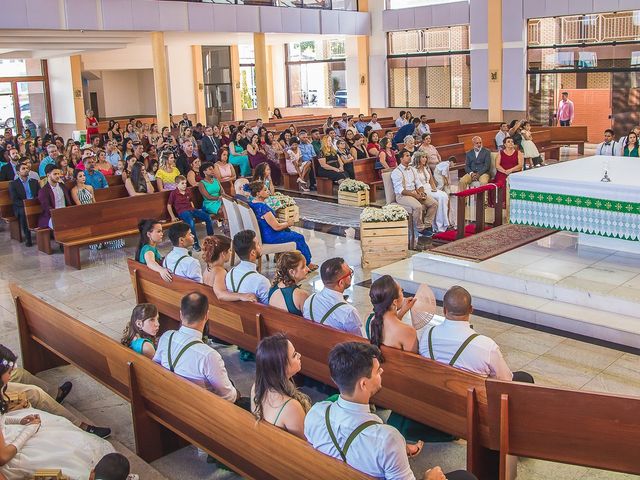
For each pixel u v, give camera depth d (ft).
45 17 50.88
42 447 12.75
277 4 67.10
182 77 85.40
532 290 22.24
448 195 31.99
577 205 23.44
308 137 48.32
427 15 72.23
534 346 19.77
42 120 76.95
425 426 14.94
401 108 78.38
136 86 96.32
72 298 25.98
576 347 19.62
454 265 24.21
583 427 11.45
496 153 35.60
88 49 58.59
